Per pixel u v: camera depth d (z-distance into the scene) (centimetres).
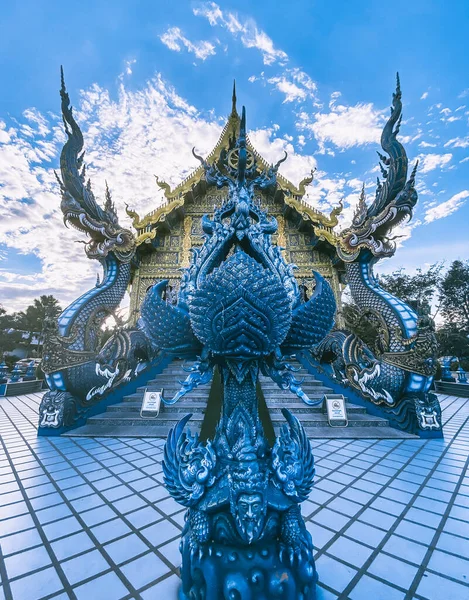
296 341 261
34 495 445
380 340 939
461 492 452
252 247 303
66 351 841
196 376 244
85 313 940
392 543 326
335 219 1481
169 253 1689
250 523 200
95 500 428
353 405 970
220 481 227
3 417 1035
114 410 945
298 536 223
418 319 837
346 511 396
